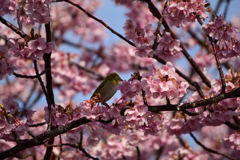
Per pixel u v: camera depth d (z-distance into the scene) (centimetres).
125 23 859
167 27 1080
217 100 817
